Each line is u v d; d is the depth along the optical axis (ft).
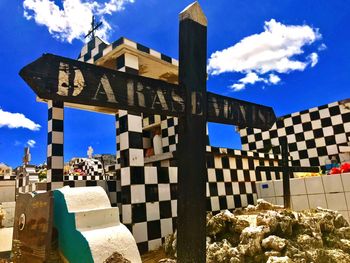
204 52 4.46
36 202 6.52
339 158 19.26
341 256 9.18
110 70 3.56
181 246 3.74
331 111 20.53
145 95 3.78
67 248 5.78
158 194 11.59
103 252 5.26
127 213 10.73
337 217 11.30
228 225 9.76
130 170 10.94
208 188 14.10
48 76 3.07
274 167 11.97
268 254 8.20
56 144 13.76
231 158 15.90
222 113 4.78
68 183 13.80
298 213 10.56
